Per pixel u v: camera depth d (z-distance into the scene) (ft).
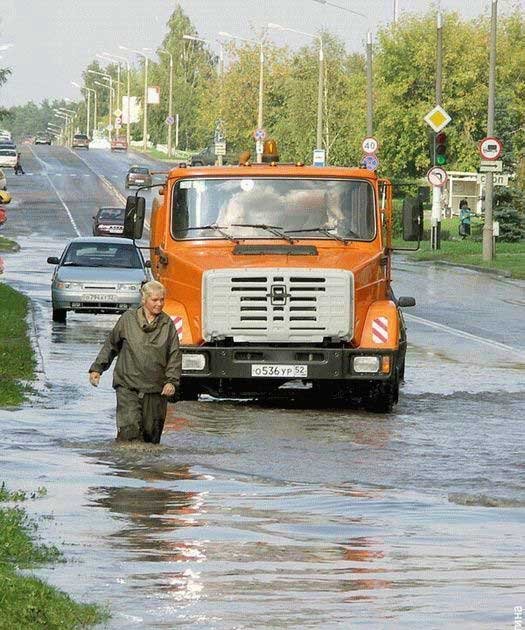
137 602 64.34
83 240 263.70
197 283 142.92
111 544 78.07
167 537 80.48
